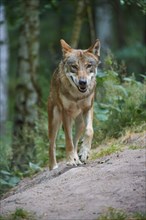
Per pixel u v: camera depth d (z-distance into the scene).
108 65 14.99
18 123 18.97
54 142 13.12
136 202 9.29
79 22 20.52
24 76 19.42
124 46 31.52
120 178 10.08
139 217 8.87
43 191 10.53
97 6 26.81
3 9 22.14
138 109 13.76
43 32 33.59
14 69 34.97
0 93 22.83
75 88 11.88
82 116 12.38
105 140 13.66
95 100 15.04
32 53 19.62
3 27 23.09
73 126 14.60
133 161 10.63
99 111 14.23
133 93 14.27
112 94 14.44
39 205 9.91
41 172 13.62
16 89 19.44
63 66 12.15
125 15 32.50
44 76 24.91
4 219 9.60
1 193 13.43
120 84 15.30
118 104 14.31
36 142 15.22
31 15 19.78
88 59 11.97
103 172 10.48
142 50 28.72
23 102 19.12
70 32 30.31
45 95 22.11
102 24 28.45
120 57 28.52
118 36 32.22
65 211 9.45
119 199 9.45
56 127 13.03
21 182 13.49
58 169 12.35
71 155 12.02
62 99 12.13
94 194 9.75
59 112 12.92
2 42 23.09
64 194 10.09
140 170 10.20
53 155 13.09
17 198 10.59
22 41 19.73
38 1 20.25
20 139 16.25
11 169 14.62
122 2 14.30
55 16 33.41
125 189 9.68
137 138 12.40
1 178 13.91
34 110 18.97
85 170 10.90
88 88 11.96
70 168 11.86
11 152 15.15
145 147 11.55
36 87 19.38
